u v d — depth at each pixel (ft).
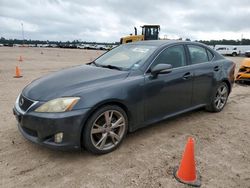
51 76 13.10
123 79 12.19
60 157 11.34
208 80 16.35
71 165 10.71
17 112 11.37
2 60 64.23
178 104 14.66
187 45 15.61
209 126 15.42
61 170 10.35
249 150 12.43
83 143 11.03
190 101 15.46
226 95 18.53
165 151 12.09
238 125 15.74
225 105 19.90
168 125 15.38
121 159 11.26
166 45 14.48
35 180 9.67
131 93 12.02
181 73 14.42
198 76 15.48
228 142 13.26
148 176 10.00
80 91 10.83
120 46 16.40
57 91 10.96
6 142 12.62
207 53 16.99
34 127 10.59
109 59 15.10
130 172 10.27
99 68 13.70
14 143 12.53
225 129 15.02
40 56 86.48
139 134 13.94
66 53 115.55
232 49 135.33
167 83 13.62
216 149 12.43
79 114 10.39
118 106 11.80
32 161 10.96
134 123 12.59
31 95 11.24
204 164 10.99
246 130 14.96
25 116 10.78
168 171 10.37
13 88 25.58
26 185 9.37
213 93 17.10
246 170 10.65
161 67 12.66
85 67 14.40
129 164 10.87
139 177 9.93
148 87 12.76
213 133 14.38
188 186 9.43
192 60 15.58
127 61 13.92
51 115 10.27
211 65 16.66
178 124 15.58
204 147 12.60
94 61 15.90
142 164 10.88
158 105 13.48
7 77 33.58
